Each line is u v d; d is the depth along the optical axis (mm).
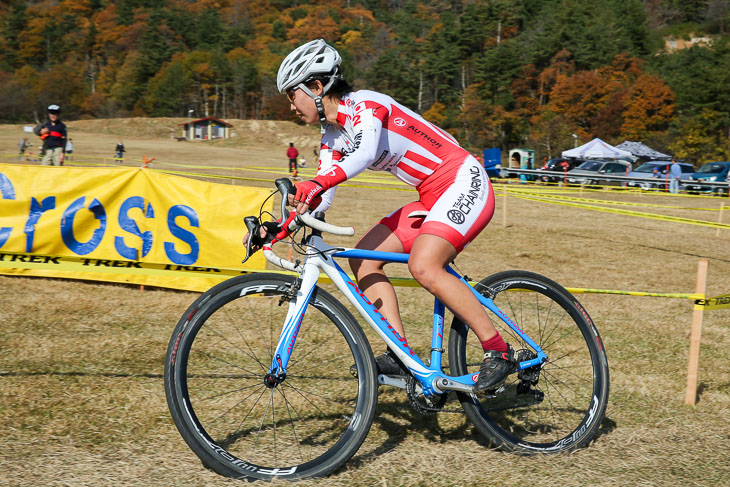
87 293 5129
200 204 5492
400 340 2578
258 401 3100
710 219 13766
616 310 5379
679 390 3537
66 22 170875
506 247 8594
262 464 2512
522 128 82312
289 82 2443
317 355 3826
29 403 2955
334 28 161125
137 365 3555
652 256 8461
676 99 69000
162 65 133125
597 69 88312
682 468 2609
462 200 2510
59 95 120312
